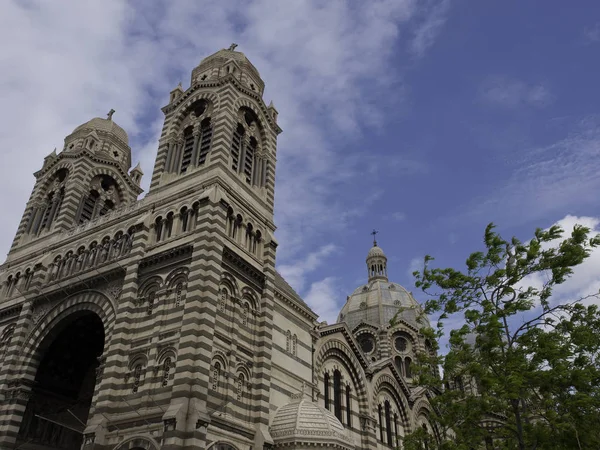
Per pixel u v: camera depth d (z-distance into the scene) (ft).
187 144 168.55
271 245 156.04
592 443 95.09
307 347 172.24
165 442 104.06
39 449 148.56
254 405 129.80
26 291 165.48
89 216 198.70
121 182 211.82
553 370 96.48
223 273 134.00
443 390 123.44
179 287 130.52
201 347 115.75
